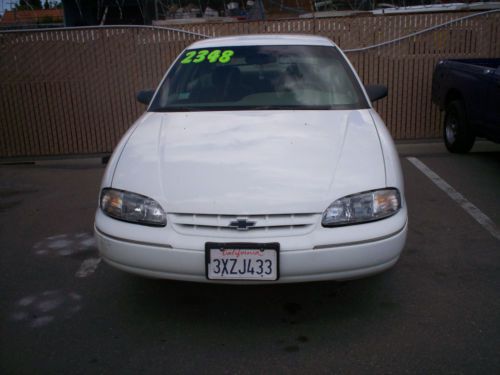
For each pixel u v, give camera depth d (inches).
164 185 107.0
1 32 286.7
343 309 120.0
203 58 164.9
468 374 95.0
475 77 239.9
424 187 213.9
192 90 153.7
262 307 121.8
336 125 129.0
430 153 273.1
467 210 185.3
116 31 288.2
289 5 431.8
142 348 106.2
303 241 99.6
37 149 303.0
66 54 291.1
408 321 114.0
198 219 101.7
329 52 165.0
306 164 109.7
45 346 107.4
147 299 127.0
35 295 130.4
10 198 219.8
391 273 137.6
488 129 231.3
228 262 99.9
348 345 105.6
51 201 213.8
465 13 288.7
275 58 161.3
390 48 290.2
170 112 145.2
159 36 288.8
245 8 493.4
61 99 297.3
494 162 250.4
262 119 132.7
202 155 114.7
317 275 101.7
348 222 102.4
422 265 142.1
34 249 161.2
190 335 110.7
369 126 130.7
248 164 110.0
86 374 97.9
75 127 301.0
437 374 95.2
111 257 108.7
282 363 100.1
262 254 98.9
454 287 129.2
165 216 103.6
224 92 150.7
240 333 111.1
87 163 284.2
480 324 111.7
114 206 109.3
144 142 124.9
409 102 297.7
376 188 106.0
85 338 110.3
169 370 98.7
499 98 218.8
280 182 104.5
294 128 126.6
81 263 149.6
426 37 289.1
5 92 295.4
